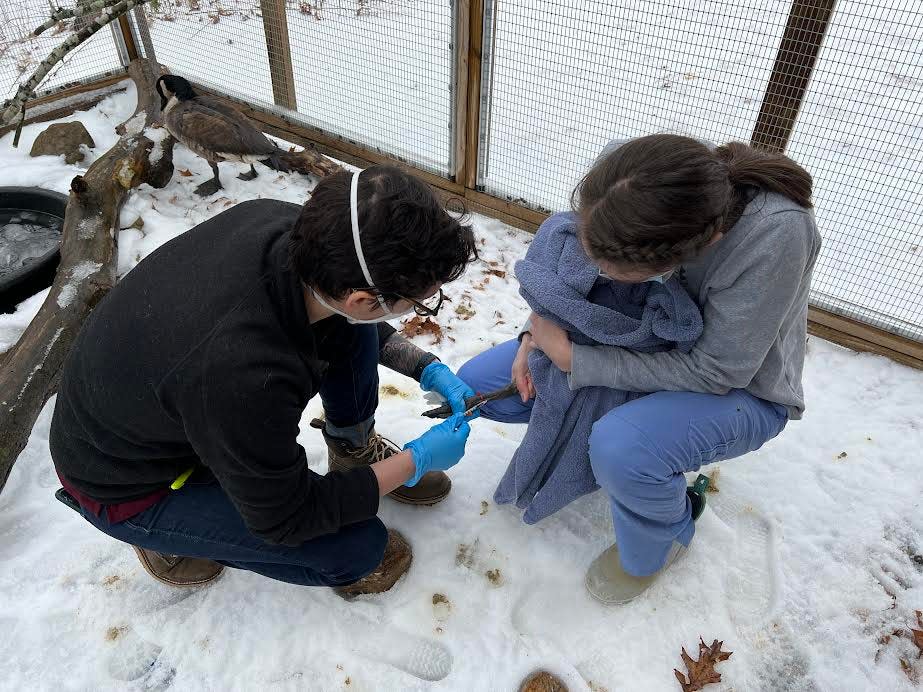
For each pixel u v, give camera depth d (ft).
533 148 10.39
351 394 6.11
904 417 8.01
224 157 11.60
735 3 7.88
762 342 4.95
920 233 8.64
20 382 7.79
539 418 5.97
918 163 8.57
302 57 12.08
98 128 13.62
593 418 5.85
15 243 11.00
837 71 7.80
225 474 4.22
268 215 4.51
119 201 10.84
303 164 12.29
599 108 9.60
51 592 6.38
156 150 11.66
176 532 5.25
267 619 6.20
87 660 5.94
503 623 6.15
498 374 6.77
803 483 7.36
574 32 9.16
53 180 12.04
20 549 6.77
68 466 4.90
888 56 7.37
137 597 6.37
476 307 9.74
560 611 6.32
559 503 6.35
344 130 12.42
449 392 6.40
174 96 11.74
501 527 6.95
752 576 6.63
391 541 6.61
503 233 11.12
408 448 5.63
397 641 6.08
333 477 5.11
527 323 6.46
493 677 5.80
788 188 4.61
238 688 5.77
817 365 8.73
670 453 5.31
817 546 6.81
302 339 4.26
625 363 5.38
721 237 4.80
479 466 7.56
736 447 5.69
